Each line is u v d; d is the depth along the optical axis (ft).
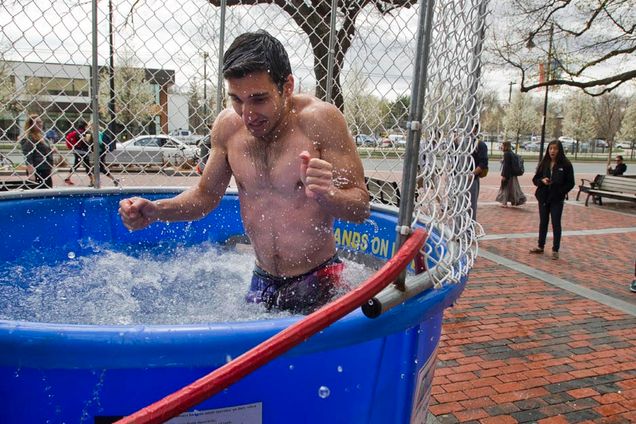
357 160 5.80
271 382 3.78
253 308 6.79
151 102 11.17
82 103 10.58
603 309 15.78
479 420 9.40
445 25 4.02
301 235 6.25
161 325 3.29
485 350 12.51
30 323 3.19
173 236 10.05
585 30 45.03
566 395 10.39
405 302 3.99
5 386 3.43
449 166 4.36
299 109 5.88
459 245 4.66
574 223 33.53
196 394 2.93
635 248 25.50
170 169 11.60
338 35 12.16
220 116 6.63
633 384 10.90
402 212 3.83
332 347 3.64
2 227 7.85
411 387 4.76
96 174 9.55
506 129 193.47
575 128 177.17
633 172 106.93
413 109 3.67
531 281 18.83
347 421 4.23
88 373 3.42
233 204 10.23
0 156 10.19
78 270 8.37
